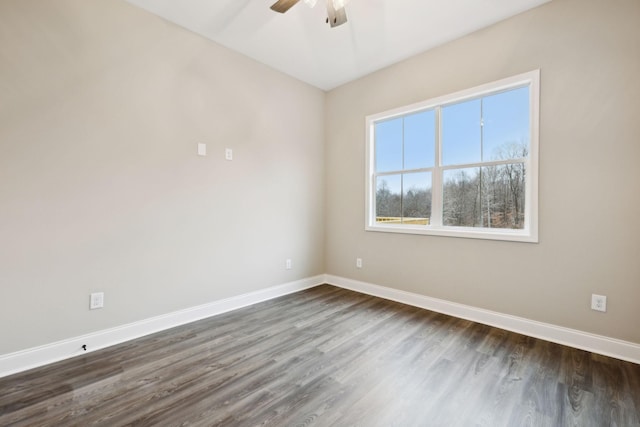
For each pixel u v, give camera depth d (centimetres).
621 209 205
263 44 294
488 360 204
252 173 325
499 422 145
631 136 201
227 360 204
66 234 208
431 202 312
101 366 196
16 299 189
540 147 236
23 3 189
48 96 199
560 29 227
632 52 200
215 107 291
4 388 171
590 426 143
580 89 219
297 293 366
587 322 218
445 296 295
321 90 405
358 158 373
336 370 192
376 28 267
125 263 235
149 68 246
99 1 219
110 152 226
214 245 292
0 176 183
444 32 273
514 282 252
